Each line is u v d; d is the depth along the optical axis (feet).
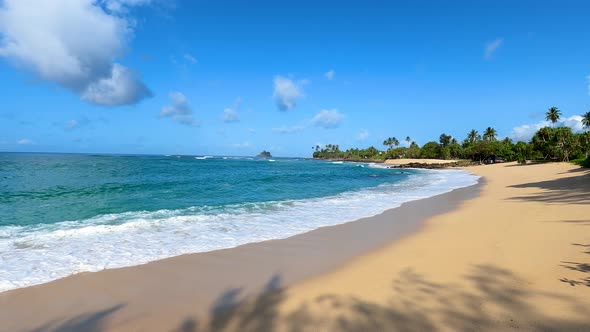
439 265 20.29
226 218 39.34
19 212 42.19
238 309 15.19
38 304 15.92
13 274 19.77
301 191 73.10
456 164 285.84
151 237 29.45
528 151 244.22
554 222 31.73
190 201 54.39
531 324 12.47
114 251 24.81
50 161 204.95
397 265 20.83
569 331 11.85
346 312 14.37
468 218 37.32
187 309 15.29
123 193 61.67
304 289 17.42
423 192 70.38
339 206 49.49
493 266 19.51
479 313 13.64
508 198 55.11
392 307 14.64
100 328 13.66
